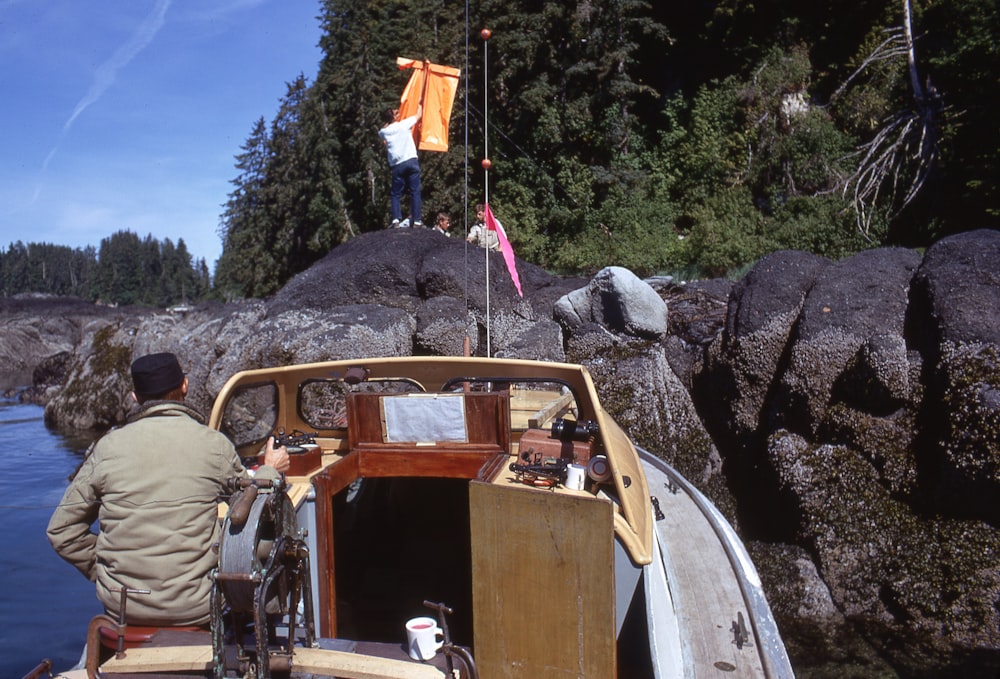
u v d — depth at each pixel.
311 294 9.69
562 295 9.93
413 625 2.99
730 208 16.48
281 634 3.08
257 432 5.75
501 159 18.44
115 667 2.69
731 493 7.97
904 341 6.92
